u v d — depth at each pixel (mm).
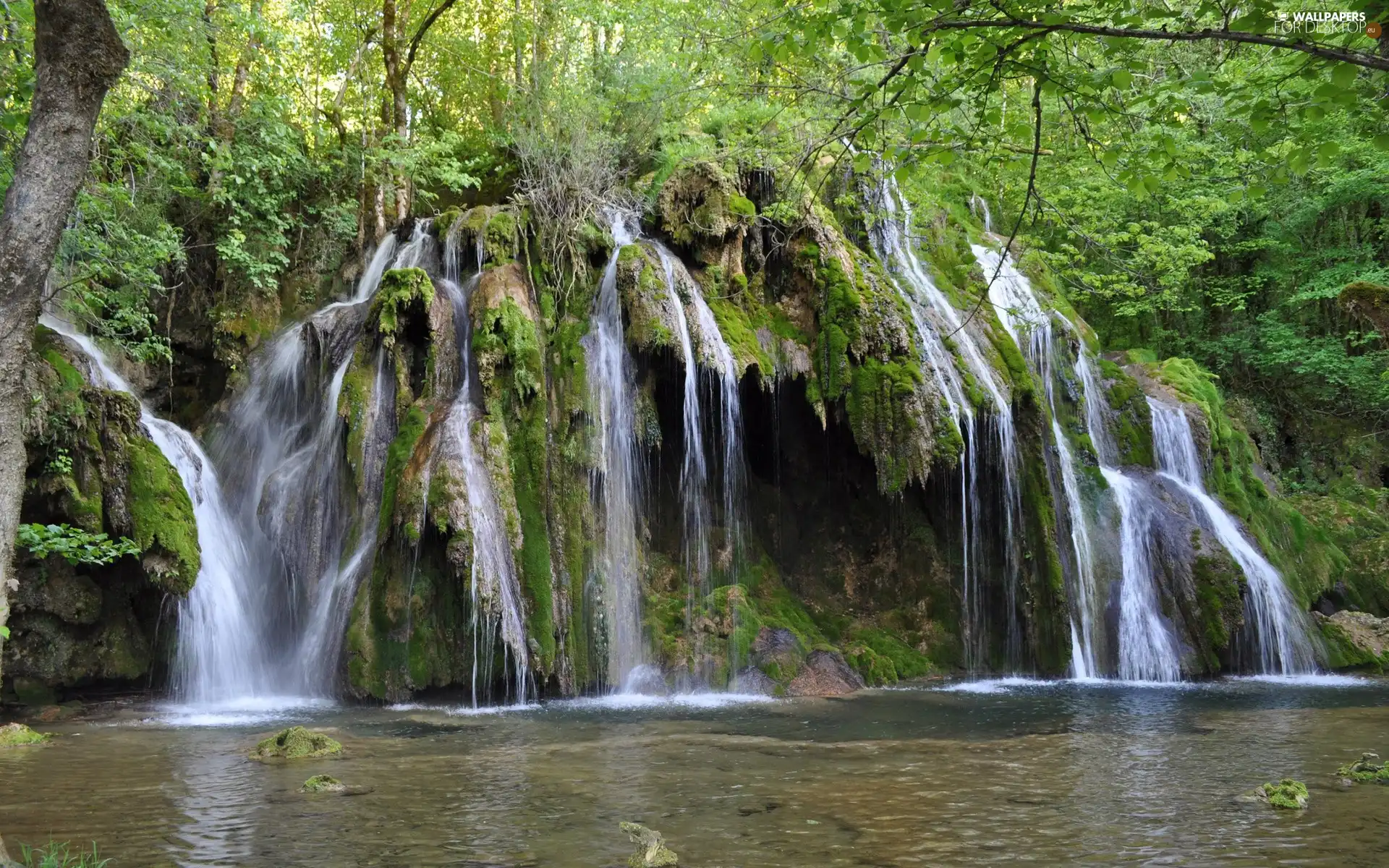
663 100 16156
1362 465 21438
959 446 13852
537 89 17406
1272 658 15047
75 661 11641
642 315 13383
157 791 7227
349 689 11859
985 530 14781
